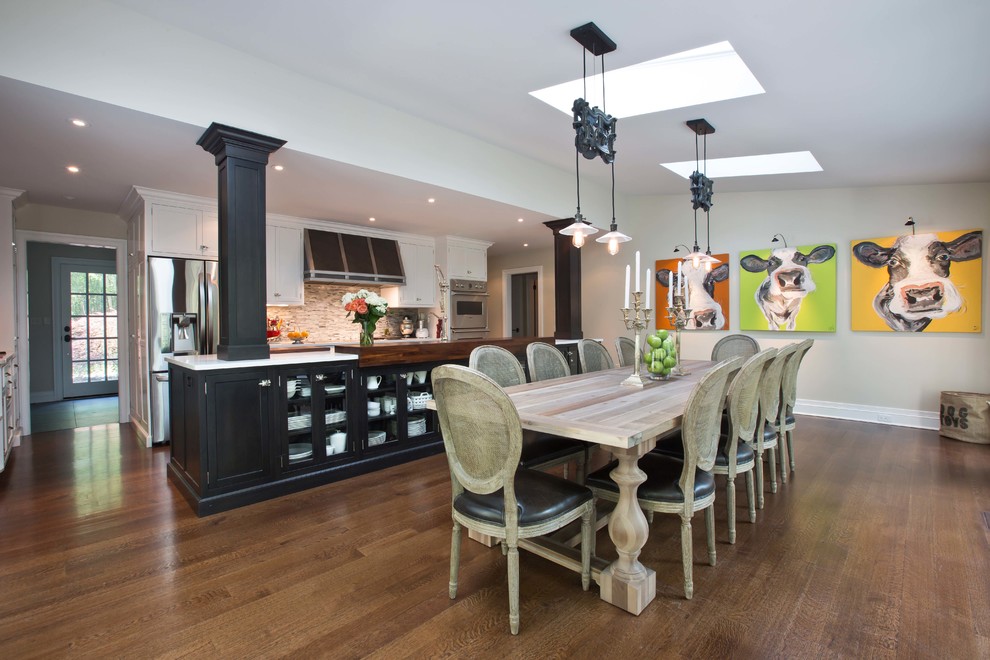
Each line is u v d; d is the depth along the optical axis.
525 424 1.83
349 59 2.89
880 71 2.47
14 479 3.26
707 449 1.94
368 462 3.41
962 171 4.00
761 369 2.38
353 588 1.91
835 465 3.43
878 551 2.18
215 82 2.78
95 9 2.41
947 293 4.38
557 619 1.71
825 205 4.98
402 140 3.71
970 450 3.77
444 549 2.24
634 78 3.28
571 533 2.31
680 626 1.66
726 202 5.58
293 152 3.16
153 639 1.60
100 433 4.67
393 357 3.56
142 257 4.30
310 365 3.12
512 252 8.05
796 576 1.98
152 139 2.95
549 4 2.24
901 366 4.62
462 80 3.12
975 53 2.21
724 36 2.37
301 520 2.58
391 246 6.11
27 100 2.40
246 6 2.41
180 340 4.31
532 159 4.88
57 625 1.68
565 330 5.64
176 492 3.01
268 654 1.54
